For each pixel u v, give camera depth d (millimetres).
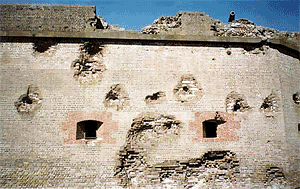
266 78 9352
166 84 8922
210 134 9250
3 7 9203
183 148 8562
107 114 8539
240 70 9320
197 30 9664
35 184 7906
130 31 9641
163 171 8383
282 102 9227
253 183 8492
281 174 8656
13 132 8250
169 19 9984
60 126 8359
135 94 8758
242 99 9086
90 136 8797
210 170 8562
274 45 9680
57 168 8062
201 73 9141
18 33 8844
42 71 8734
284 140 8914
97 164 8180
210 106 8914
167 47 9242
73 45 8992
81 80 8750
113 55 9008
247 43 9562
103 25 10367
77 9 9422
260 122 8977
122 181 8125
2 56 8797
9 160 8047
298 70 10453
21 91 8562
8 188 7852
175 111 8773
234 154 8656
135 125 8570
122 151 8344
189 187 8312
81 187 7973
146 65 9000
